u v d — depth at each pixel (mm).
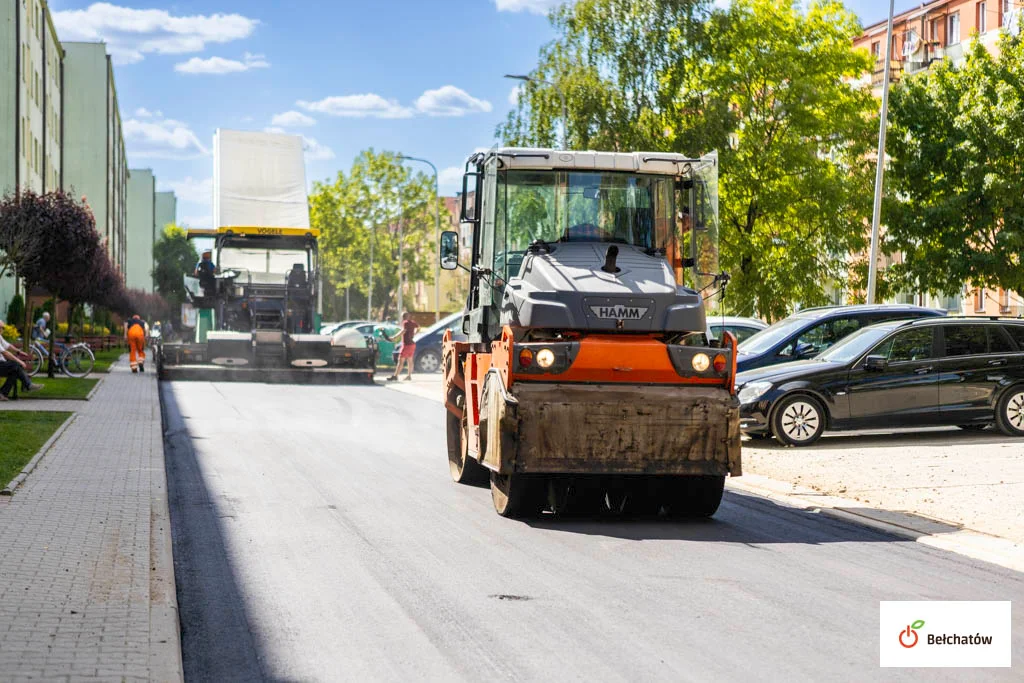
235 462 14289
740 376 17375
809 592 7582
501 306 11055
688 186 11383
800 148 42000
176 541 9188
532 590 7582
